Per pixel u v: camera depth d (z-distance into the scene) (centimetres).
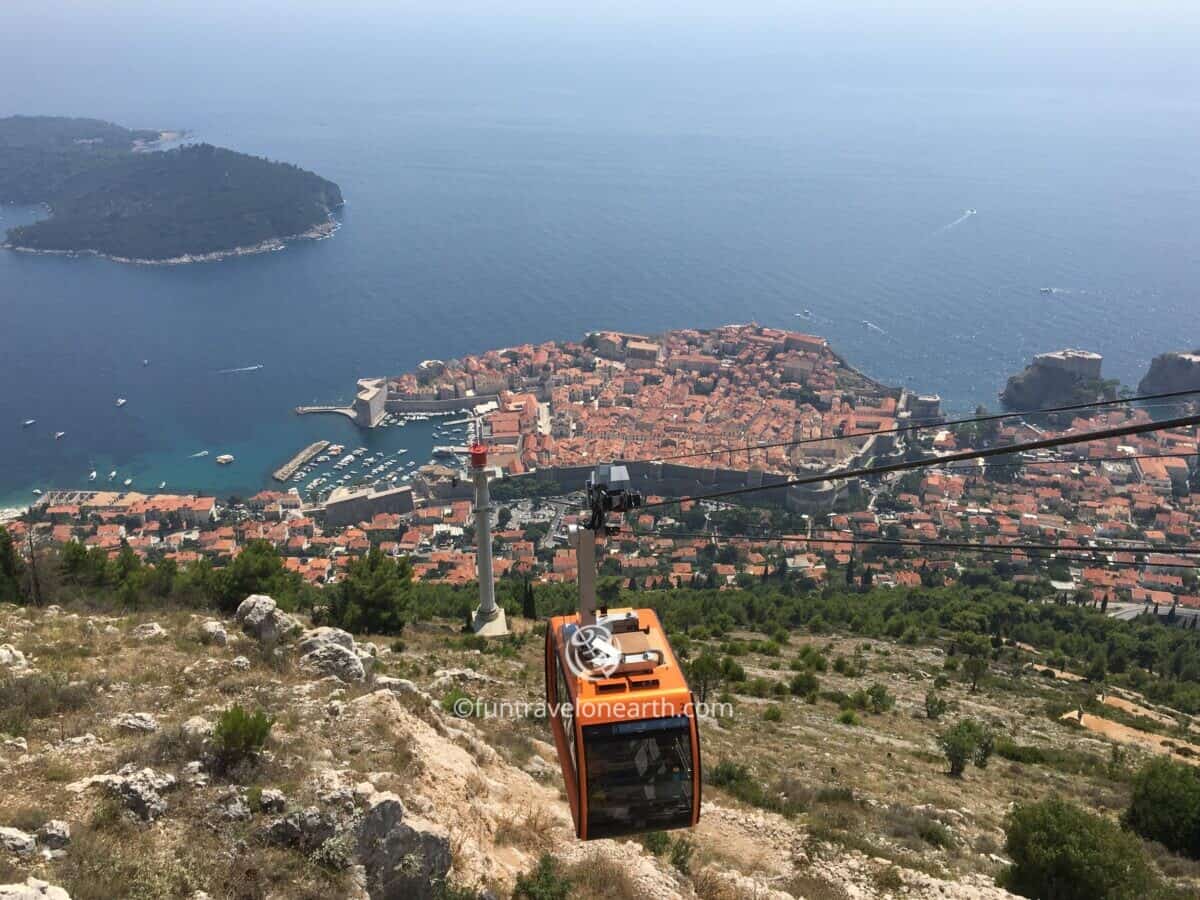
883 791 3234
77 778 1730
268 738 1980
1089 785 3828
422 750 2175
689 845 2322
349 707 2277
